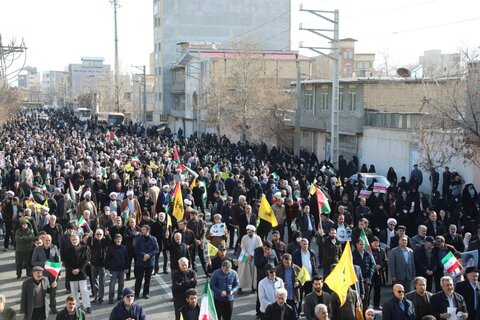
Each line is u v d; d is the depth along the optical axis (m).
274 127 46.56
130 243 15.96
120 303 10.46
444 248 13.83
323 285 11.35
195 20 86.94
